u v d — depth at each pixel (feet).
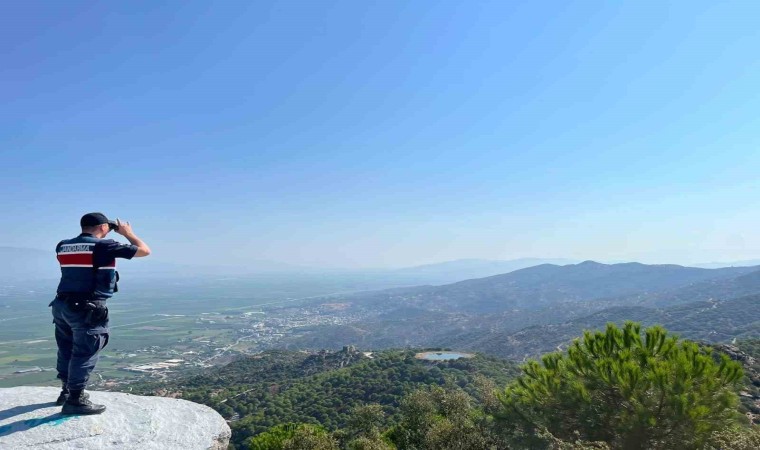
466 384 152.15
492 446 42.14
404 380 166.50
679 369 30.96
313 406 150.41
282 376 233.76
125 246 16.24
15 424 14.66
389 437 71.87
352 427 77.20
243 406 163.84
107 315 16.24
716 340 224.94
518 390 39.83
